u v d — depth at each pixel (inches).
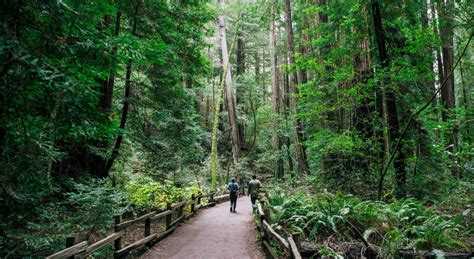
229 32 1284.4
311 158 730.2
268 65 1550.2
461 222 342.6
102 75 233.5
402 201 394.6
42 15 170.2
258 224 373.4
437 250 263.0
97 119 187.3
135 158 636.1
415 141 478.6
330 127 542.9
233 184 548.7
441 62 707.4
